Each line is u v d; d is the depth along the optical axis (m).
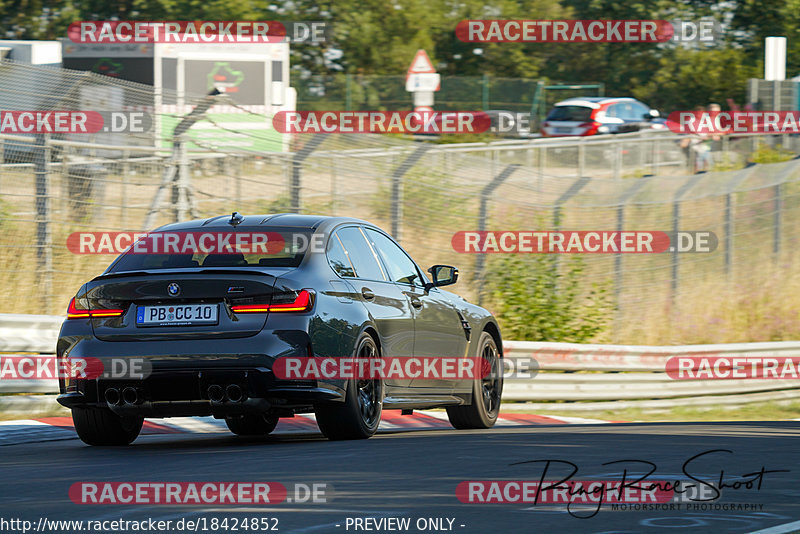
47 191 45.94
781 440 26.05
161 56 84.44
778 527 14.68
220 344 24.44
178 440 29.47
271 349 24.39
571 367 46.59
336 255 26.89
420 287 30.48
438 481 18.41
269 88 89.75
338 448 23.98
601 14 157.88
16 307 44.03
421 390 29.25
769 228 69.56
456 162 56.69
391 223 53.78
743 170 71.00
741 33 165.00
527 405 45.50
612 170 82.06
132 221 48.25
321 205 52.22
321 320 25.02
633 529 14.50
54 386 35.75
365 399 26.58
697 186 68.25
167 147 48.81
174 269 25.33
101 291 25.27
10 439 29.56
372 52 154.38
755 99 110.56
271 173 51.16
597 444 24.64
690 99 161.38
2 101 46.09
